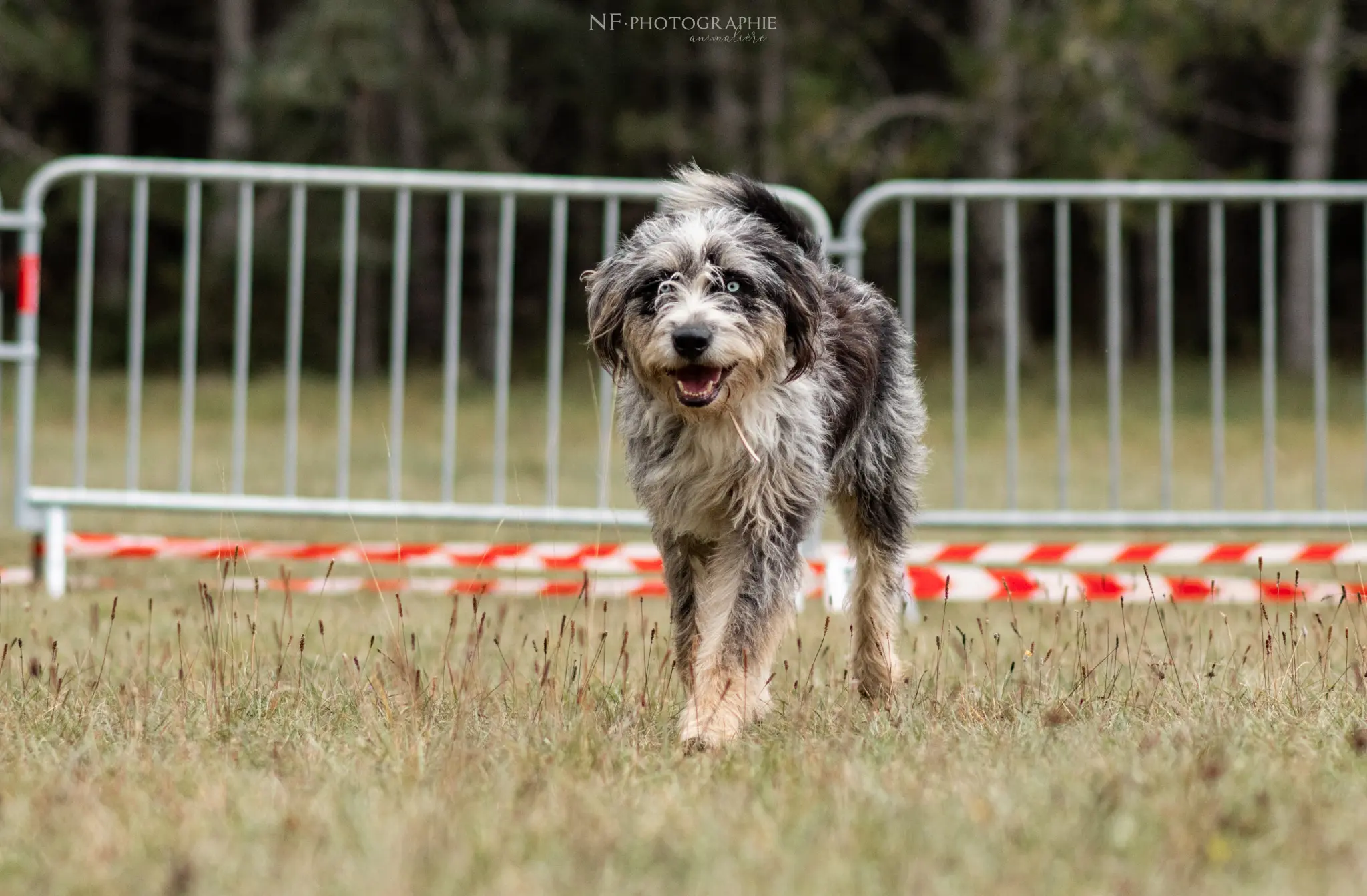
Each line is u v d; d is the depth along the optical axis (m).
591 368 8.32
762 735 6.74
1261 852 4.54
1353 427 26.30
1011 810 4.96
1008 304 11.14
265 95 31.62
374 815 4.98
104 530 14.34
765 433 7.11
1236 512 15.47
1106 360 38.44
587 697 6.69
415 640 8.16
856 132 29.50
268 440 23.84
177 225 36.91
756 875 4.42
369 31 31.97
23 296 10.97
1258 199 11.11
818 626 9.66
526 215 37.44
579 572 12.36
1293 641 7.48
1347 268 43.69
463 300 42.44
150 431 25.31
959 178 30.52
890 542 8.30
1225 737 5.96
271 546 10.94
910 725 6.59
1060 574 9.95
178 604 10.13
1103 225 31.27
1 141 35.75
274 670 7.70
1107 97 28.67
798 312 7.36
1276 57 32.66
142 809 5.19
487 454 22.22
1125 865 4.48
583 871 4.39
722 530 7.41
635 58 35.62
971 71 28.91
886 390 8.34
